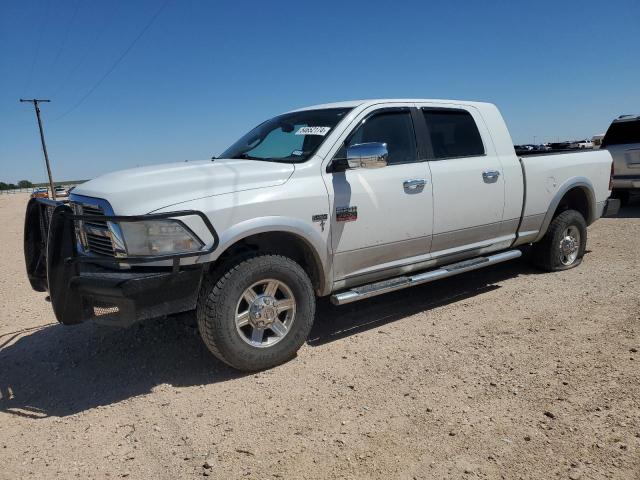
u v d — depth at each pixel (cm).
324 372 402
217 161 478
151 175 402
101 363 445
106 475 289
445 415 331
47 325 558
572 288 585
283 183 418
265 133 529
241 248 417
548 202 623
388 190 473
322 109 509
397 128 502
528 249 690
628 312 494
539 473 271
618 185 1162
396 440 306
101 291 357
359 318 522
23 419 358
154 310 364
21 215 2981
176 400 371
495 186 561
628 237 865
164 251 367
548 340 441
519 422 319
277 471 283
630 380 362
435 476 272
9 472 296
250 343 398
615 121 1160
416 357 421
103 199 380
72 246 374
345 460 290
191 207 377
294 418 337
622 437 297
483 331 470
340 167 447
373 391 367
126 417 351
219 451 305
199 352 453
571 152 676
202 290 392
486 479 268
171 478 283
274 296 413
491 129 580
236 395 372
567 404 336
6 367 449
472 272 681
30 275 473
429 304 556
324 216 432
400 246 490
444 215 516
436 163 517
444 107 545
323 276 445
